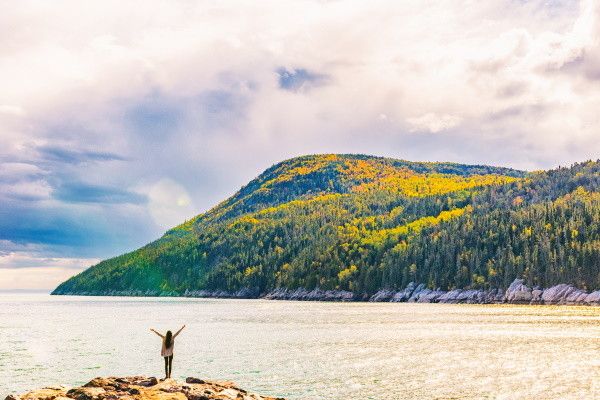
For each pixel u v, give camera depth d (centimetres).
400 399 4428
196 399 3319
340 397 4509
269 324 12662
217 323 13162
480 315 15362
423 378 5341
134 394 3319
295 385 5022
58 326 12762
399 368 5959
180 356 7069
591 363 6225
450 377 5388
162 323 13475
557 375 5466
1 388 5066
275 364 6319
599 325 11494
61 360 6850
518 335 9456
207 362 6519
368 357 6844
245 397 3494
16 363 6606
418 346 7962
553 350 7381
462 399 4422
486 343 8256
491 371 5725
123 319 15225
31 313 19350
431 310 18762
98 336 10131
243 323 13050
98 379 3653
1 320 15150
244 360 6662
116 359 6912
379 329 10925
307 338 9256
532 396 4516
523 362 6328
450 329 10731
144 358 6981
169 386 3534
